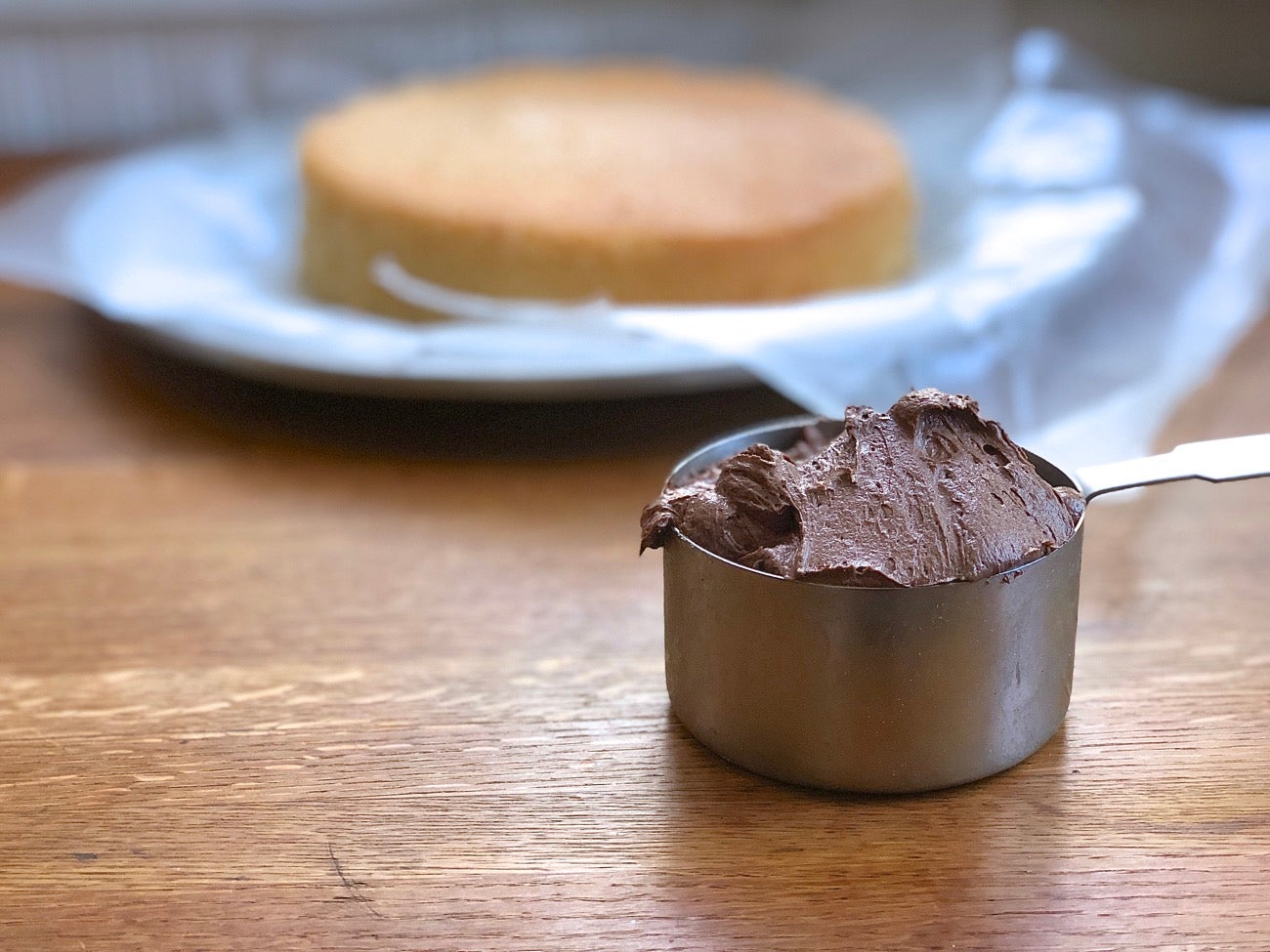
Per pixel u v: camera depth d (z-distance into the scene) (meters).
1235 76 0.84
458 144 0.61
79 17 0.80
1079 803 0.35
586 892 0.33
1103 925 0.31
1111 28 0.83
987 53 0.71
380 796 0.35
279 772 0.36
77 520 0.47
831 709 0.34
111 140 0.84
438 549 0.45
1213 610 0.41
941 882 0.33
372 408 0.55
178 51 0.82
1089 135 0.66
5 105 0.82
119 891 0.33
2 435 0.52
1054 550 0.34
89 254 0.59
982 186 0.63
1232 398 0.53
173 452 0.51
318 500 0.48
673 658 0.37
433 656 0.40
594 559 0.45
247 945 0.31
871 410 0.36
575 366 0.49
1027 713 0.35
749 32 0.82
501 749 0.37
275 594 0.43
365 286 0.57
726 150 0.61
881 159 0.60
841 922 0.32
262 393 0.56
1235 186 0.62
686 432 0.52
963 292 0.51
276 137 0.74
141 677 0.40
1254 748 0.36
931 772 0.34
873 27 0.74
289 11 0.82
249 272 0.61
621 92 0.69
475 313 0.54
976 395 0.49
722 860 0.33
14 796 0.36
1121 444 0.47
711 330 0.48
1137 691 0.38
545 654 0.40
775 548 0.34
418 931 0.32
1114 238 0.55
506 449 0.51
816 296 0.55
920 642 0.33
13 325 0.62
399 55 0.84
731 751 0.36
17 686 0.39
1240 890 0.32
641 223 0.53
